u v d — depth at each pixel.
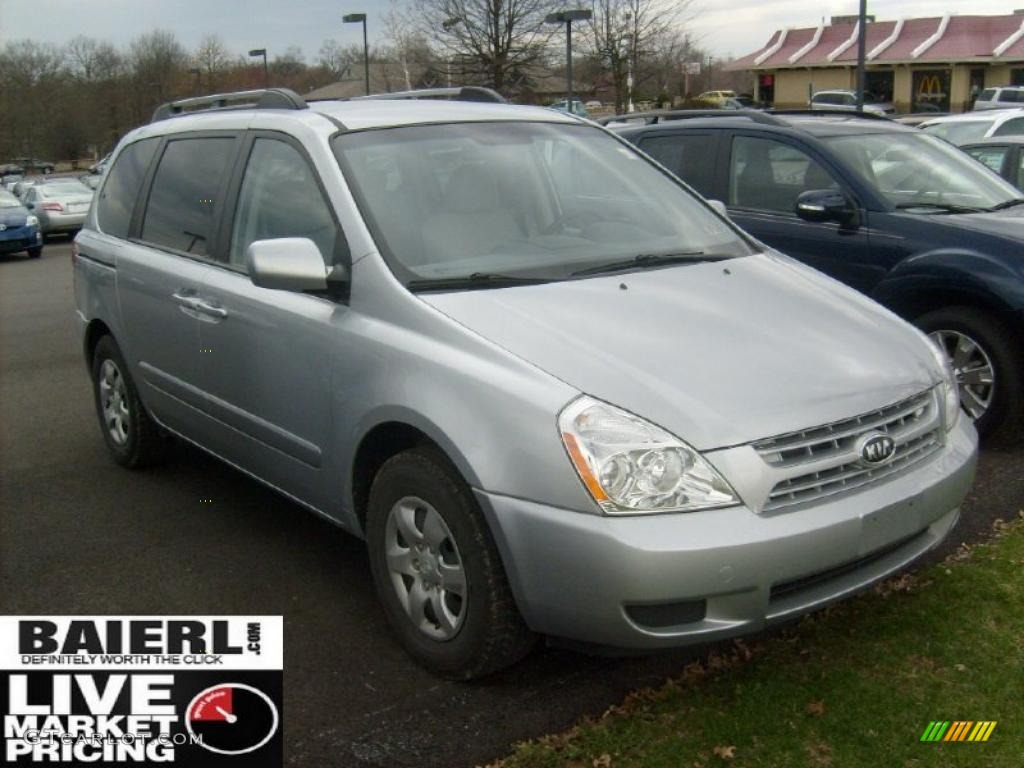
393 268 3.79
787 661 3.55
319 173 4.18
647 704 3.35
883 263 6.05
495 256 3.99
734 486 3.08
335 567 4.54
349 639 3.91
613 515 3.03
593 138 4.90
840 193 6.23
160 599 4.28
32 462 6.13
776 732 3.16
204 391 4.79
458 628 3.46
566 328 3.48
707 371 3.32
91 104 69.38
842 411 3.29
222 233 4.70
